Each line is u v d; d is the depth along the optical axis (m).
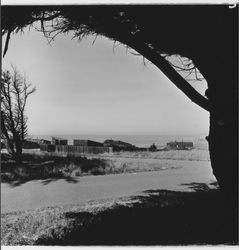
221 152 4.21
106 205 7.12
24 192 9.35
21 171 12.41
